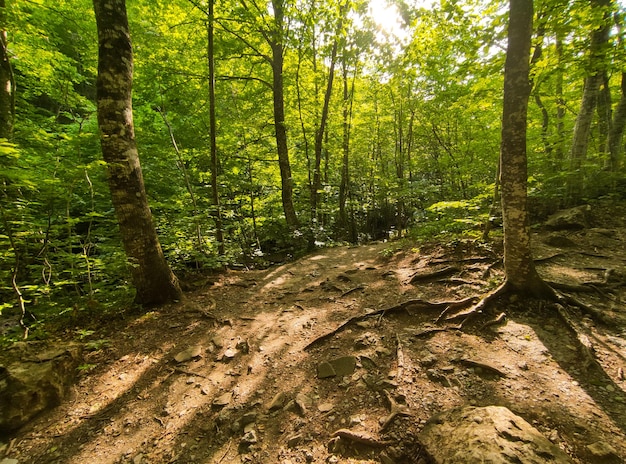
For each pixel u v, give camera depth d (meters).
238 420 3.01
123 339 4.50
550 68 5.37
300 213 12.27
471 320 3.99
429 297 4.80
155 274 5.43
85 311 5.14
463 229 7.35
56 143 5.00
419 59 7.32
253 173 11.92
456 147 12.38
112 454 2.76
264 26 8.80
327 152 15.02
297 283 6.64
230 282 6.98
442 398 2.87
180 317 5.12
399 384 3.11
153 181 8.11
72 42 8.95
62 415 3.18
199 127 10.16
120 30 4.59
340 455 2.52
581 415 2.48
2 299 5.46
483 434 2.14
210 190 9.91
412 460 2.33
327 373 3.50
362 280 6.21
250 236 10.78
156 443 2.85
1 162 4.15
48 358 3.49
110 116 4.65
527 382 2.91
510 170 4.02
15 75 8.43
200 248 7.59
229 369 3.83
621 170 8.20
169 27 8.54
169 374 3.79
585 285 4.33
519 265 4.13
